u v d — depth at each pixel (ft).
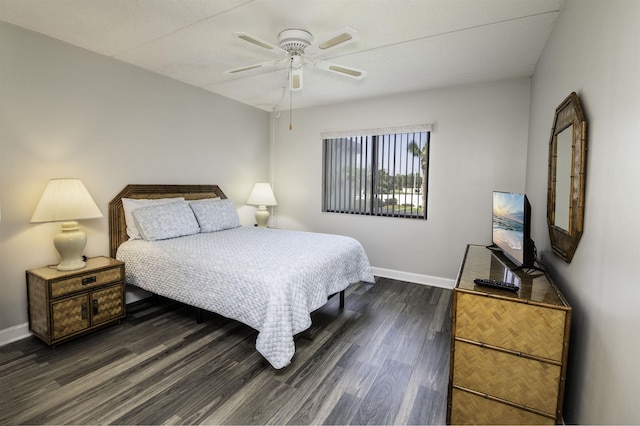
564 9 6.41
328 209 15.57
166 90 11.62
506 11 6.79
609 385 3.82
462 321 5.37
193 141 12.78
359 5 6.64
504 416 5.19
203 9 6.93
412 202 13.32
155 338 8.32
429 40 8.23
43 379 6.52
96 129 9.67
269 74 11.27
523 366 5.02
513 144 11.27
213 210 12.29
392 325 9.36
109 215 10.05
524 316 4.96
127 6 6.89
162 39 8.52
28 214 8.32
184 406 5.82
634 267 3.33
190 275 8.24
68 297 7.89
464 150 12.08
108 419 5.47
